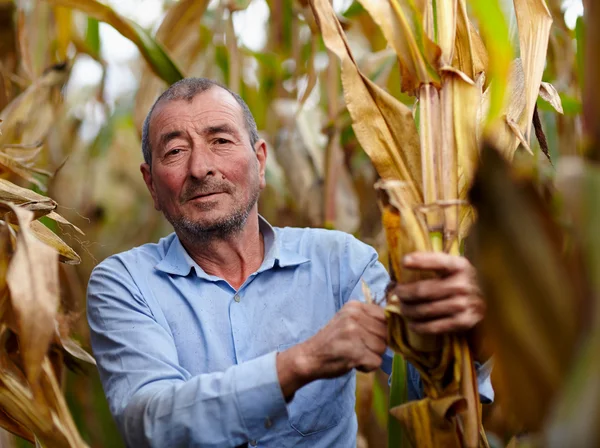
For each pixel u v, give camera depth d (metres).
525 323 0.92
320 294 1.69
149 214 4.62
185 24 2.37
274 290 1.67
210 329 1.61
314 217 2.71
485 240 0.93
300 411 1.58
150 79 2.25
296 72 3.13
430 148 1.19
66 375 2.54
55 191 3.17
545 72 2.44
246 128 1.69
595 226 0.81
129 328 1.54
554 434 0.78
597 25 0.85
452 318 1.08
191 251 1.70
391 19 1.22
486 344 1.15
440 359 1.15
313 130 2.79
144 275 1.65
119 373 1.50
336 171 2.51
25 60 2.28
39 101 2.14
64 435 1.38
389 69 2.69
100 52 3.04
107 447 2.68
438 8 1.22
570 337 0.89
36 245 1.26
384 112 1.22
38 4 2.36
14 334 1.40
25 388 1.38
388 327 1.17
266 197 3.29
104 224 4.59
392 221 1.15
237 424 1.28
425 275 1.09
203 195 1.61
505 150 1.27
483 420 1.92
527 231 0.91
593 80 0.86
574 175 0.83
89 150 3.95
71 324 1.65
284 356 1.28
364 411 2.22
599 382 0.76
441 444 1.16
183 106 1.63
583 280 0.86
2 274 1.35
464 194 1.21
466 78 1.18
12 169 1.84
